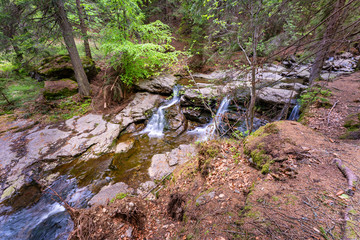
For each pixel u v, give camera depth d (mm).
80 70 9398
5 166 5781
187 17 12055
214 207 2494
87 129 7727
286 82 9156
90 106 9367
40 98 9703
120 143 7359
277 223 1819
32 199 4945
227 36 4586
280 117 7020
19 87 10328
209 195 2793
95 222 3035
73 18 8734
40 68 10281
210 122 8828
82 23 9188
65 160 6223
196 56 12148
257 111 7625
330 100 6203
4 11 7023
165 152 7074
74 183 5480
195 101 8805
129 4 8180
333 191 2031
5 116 8391
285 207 1994
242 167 3207
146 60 9781
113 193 4977
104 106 9320
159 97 10156
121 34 8969
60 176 5691
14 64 10461
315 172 2395
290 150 2854
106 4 7977
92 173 5840
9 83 10625
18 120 8195
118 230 2996
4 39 7379
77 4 8531
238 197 2535
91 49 13930
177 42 14516
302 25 3262
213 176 3375
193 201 3004
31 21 7109
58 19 7469
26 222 4363
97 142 7023
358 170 2230
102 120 8391
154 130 8641
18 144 6715
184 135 8320
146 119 9070
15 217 4480
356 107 5527
